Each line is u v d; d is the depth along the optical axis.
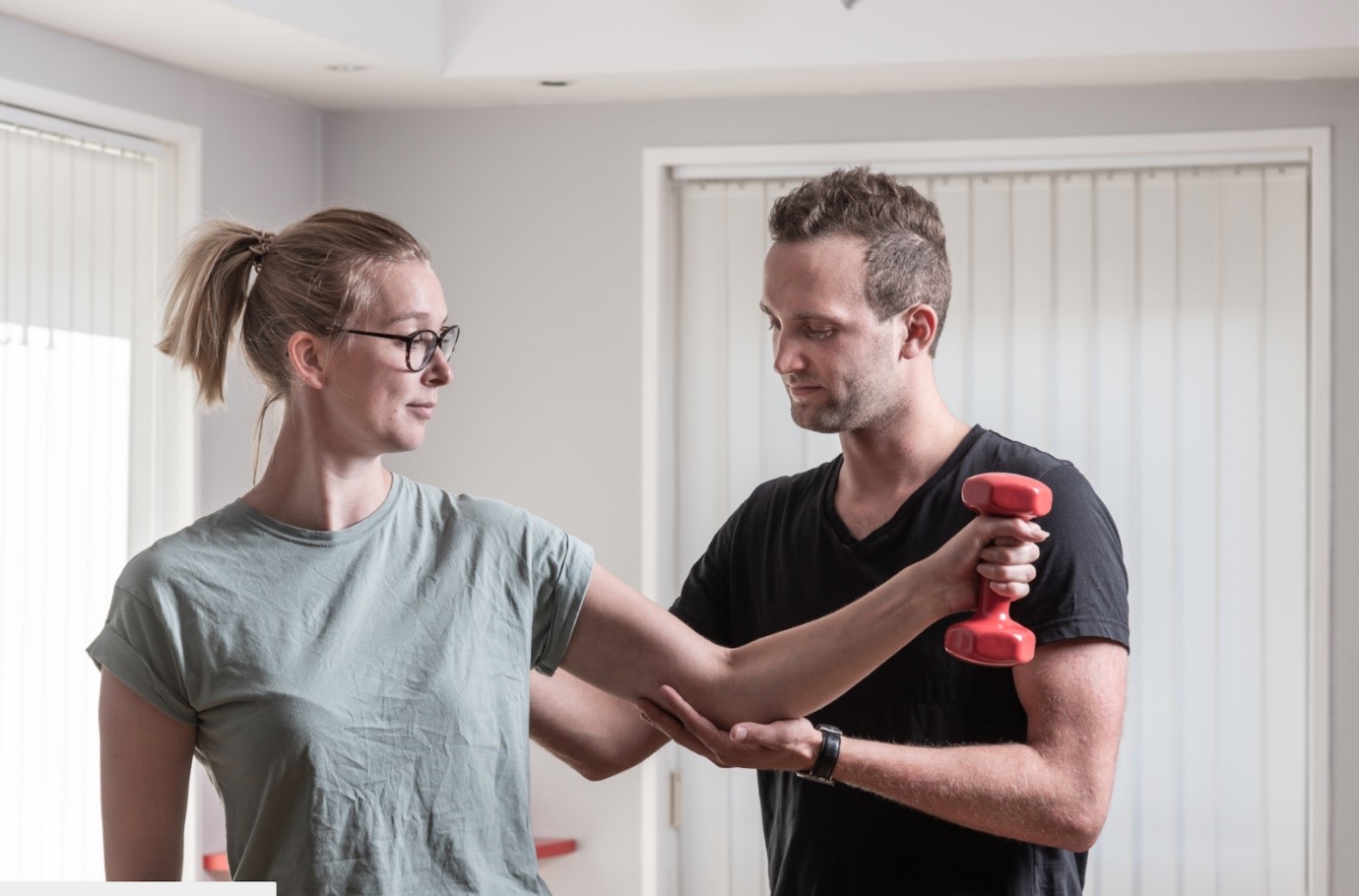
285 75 3.64
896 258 1.73
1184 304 3.65
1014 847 1.69
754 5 3.51
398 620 1.51
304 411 1.53
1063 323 3.70
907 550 1.77
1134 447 3.67
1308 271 3.59
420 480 4.02
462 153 3.99
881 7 3.45
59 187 3.24
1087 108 3.63
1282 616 3.59
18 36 3.12
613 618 1.62
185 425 3.50
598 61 3.59
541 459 3.93
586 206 3.91
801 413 1.77
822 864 1.75
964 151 3.69
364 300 1.51
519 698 1.55
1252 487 3.61
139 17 3.12
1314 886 3.50
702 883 3.82
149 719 1.47
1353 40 3.25
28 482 3.14
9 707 3.09
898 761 1.60
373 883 1.45
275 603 1.48
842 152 3.75
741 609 1.97
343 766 1.44
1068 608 1.65
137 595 1.47
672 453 3.90
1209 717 3.62
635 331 3.87
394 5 3.49
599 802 3.84
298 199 3.99
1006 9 3.40
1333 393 3.52
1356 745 3.49
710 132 3.83
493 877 1.51
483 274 3.98
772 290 1.76
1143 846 3.64
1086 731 1.63
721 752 1.61
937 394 1.83
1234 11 3.30
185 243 1.65
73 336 3.26
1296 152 3.57
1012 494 1.43
